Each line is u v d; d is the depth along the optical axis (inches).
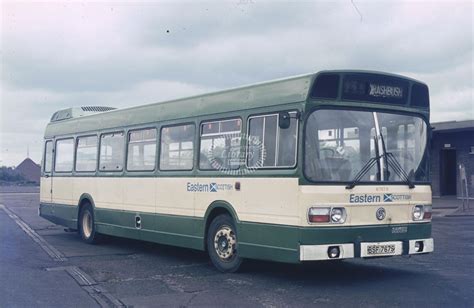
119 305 311.9
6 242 592.1
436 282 363.9
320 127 346.0
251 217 374.9
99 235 573.3
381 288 346.0
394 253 358.0
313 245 335.6
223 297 327.9
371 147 359.9
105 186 550.6
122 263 454.0
